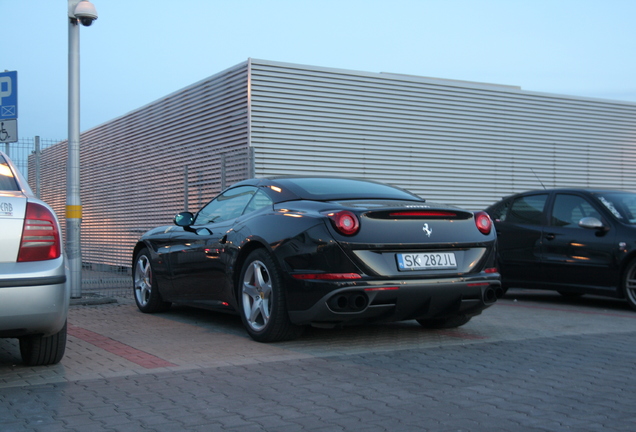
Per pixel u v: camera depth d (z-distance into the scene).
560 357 4.57
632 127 14.48
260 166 10.25
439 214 4.95
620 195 7.98
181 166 10.73
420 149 11.91
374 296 4.62
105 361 4.51
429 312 4.95
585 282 7.67
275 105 10.41
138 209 12.08
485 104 12.68
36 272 3.80
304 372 4.12
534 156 13.22
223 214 6.04
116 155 13.08
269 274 5.00
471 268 4.98
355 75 11.24
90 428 3.02
